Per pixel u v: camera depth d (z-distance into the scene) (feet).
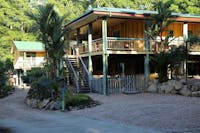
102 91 73.41
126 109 47.96
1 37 156.46
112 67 94.94
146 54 78.23
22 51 132.05
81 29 98.48
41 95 63.93
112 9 75.31
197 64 95.14
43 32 60.59
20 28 174.70
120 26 91.15
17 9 176.65
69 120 42.34
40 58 136.67
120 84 73.87
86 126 36.50
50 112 53.47
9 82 120.06
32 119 45.09
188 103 50.03
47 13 60.08
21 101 75.61
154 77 81.51
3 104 70.79
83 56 86.12
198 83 63.72
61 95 58.85
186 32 83.76
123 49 76.43
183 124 34.35
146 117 40.11
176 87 66.03
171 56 69.41
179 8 131.44
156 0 157.28
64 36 62.80
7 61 128.98
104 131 32.86
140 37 86.58
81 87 76.95
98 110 50.16
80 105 55.83
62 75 68.18
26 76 124.77
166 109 44.86
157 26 73.82
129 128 34.14
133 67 90.84
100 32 102.37
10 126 39.42
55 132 33.53
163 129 32.60
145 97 63.16
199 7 129.90
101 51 74.95
